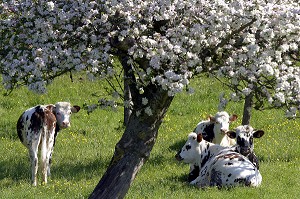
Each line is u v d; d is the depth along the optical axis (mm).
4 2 12820
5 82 12484
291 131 29938
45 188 19938
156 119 13742
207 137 22391
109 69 12047
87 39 12359
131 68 13133
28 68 11859
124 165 14008
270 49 12250
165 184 19984
